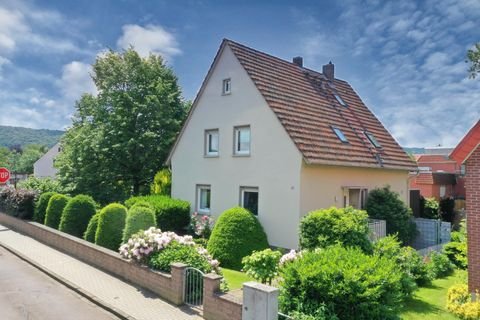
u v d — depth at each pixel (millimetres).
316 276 6242
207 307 7297
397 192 19062
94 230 13492
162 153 25266
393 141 20234
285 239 13984
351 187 15969
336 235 10227
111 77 25453
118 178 25500
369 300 6035
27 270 11117
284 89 16516
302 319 5898
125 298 8508
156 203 17000
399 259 9992
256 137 15289
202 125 17953
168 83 26844
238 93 16156
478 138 9633
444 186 33844
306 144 14047
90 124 26281
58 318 7527
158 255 9227
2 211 19984
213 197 17188
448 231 17188
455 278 11164
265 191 14828
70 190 24719
